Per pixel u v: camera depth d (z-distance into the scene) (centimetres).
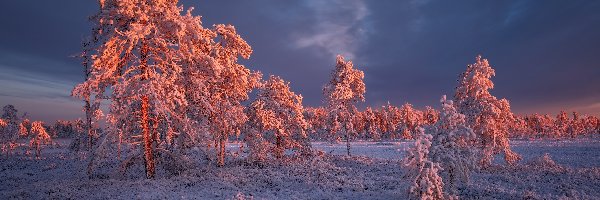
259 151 2656
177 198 1571
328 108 3875
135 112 1884
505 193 1723
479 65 2738
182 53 1842
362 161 3097
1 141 3997
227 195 1666
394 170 2675
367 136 9600
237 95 2494
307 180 2109
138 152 1978
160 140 2025
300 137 3150
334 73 3862
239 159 2977
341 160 3130
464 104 2784
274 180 2078
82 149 1980
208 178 2038
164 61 1800
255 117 2897
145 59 1838
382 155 4341
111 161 2802
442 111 1546
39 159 3606
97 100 1719
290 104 3088
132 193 1622
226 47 2280
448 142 1520
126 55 1811
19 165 3178
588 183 2105
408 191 1342
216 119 2241
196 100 2058
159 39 1742
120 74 1862
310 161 2888
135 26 1647
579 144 5966
